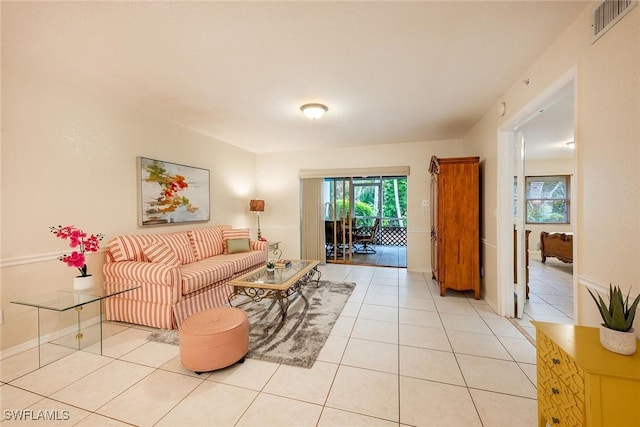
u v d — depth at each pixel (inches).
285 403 64.2
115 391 68.6
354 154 206.4
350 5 60.1
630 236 49.3
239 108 124.9
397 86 102.3
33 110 90.7
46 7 59.9
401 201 329.4
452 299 136.3
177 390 68.9
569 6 60.2
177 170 146.9
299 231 221.6
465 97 112.7
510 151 113.2
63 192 98.7
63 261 91.7
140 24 66.3
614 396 38.3
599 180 56.8
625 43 50.1
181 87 102.6
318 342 92.7
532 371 76.2
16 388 69.9
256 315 115.9
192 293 113.3
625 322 42.8
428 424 57.8
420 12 62.4
